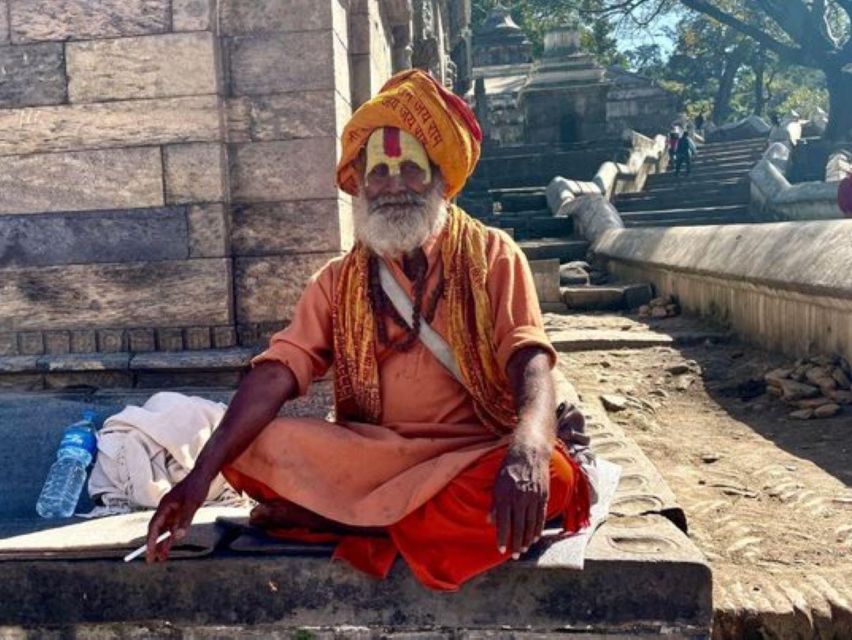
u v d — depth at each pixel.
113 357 4.68
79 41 4.68
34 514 4.16
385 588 2.80
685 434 5.44
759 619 3.05
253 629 2.87
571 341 7.73
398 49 7.88
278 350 2.95
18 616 2.92
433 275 2.95
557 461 2.71
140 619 2.90
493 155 22.22
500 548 2.46
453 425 2.94
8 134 4.74
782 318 6.73
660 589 2.71
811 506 4.05
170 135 4.68
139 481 3.79
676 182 21.64
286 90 4.75
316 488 2.80
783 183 16.88
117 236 4.74
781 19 23.70
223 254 4.72
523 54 30.88
